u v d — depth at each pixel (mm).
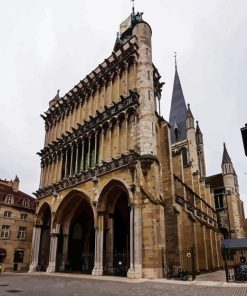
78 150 36781
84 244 38000
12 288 17422
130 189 26125
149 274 23000
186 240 30688
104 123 33719
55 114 46219
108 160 31219
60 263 34594
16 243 50625
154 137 29078
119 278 23266
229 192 63625
